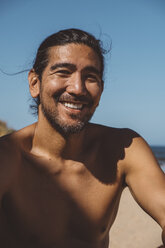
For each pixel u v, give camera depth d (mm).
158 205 1489
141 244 4230
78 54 1512
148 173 1595
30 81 1688
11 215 1508
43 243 1531
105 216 1615
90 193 1604
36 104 1790
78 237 1582
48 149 1580
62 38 1543
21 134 1631
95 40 1588
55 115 1508
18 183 1505
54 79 1505
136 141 1708
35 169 1551
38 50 1654
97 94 1535
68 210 1563
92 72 1526
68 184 1581
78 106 1507
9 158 1507
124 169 1666
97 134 1755
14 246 1546
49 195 1545
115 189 1647
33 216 1514
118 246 4176
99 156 1681
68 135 1527
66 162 1601
